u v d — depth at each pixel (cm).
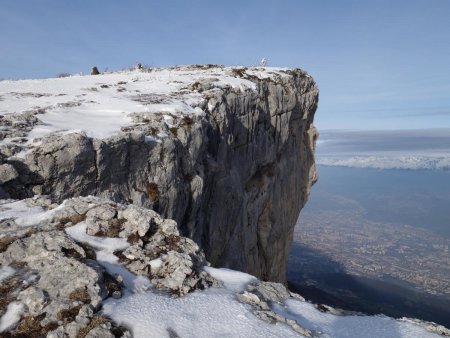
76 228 1165
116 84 3616
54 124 2038
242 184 3791
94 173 1816
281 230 5134
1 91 3045
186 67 5441
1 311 809
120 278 980
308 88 5206
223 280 1141
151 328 823
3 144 1650
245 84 3844
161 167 2145
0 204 1372
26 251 1005
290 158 5100
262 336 858
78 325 789
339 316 1088
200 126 2548
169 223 1266
